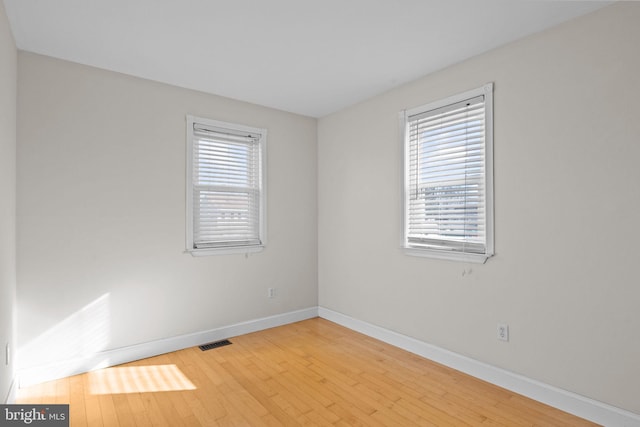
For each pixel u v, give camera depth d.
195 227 3.36
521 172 2.40
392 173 3.34
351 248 3.81
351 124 3.80
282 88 3.32
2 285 1.93
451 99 2.83
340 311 3.97
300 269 4.12
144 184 3.04
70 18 2.14
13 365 2.32
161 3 2.00
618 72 1.99
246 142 3.71
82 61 2.72
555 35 2.24
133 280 2.98
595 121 2.07
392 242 3.33
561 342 2.21
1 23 1.91
